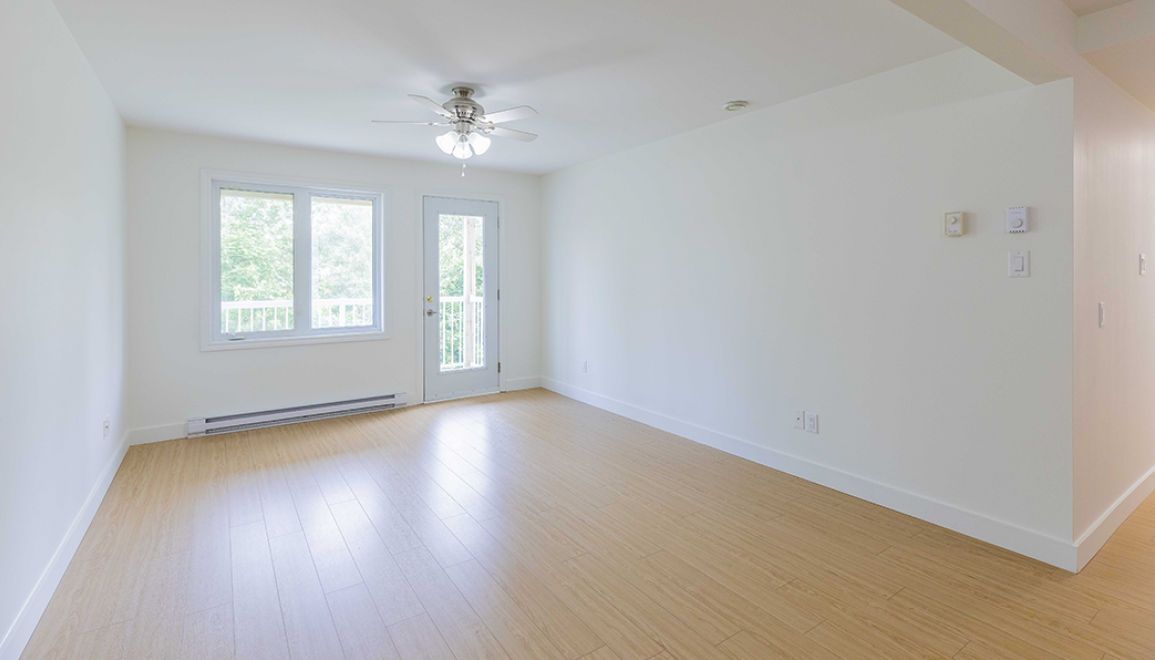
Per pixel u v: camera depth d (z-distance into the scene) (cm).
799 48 265
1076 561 236
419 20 239
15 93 188
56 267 232
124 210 393
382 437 436
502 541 268
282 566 244
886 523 284
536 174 599
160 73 300
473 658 187
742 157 375
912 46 262
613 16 235
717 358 402
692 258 418
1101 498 263
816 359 334
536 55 276
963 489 272
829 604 216
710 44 261
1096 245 251
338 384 498
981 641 194
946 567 242
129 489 327
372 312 521
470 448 409
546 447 411
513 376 604
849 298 315
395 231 519
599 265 521
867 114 302
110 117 341
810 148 331
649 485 337
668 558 252
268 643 193
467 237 565
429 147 468
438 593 224
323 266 493
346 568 243
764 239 362
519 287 601
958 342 269
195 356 434
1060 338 237
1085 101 239
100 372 312
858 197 307
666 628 202
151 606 213
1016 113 246
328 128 407
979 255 260
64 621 203
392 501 314
